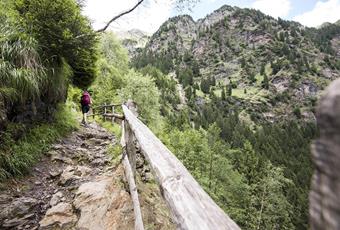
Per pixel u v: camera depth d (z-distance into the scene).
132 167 3.72
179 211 1.03
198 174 33.81
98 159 6.16
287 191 74.50
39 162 5.45
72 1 7.58
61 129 7.79
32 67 5.95
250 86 195.00
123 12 10.85
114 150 6.43
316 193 0.31
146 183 4.53
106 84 30.17
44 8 6.78
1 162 4.55
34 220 3.72
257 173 56.38
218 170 37.09
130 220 3.41
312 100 178.62
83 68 9.68
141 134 2.52
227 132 126.50
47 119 7.46
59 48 7.24
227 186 37.34
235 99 177.38
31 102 6.33
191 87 185.75
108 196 3.96
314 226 0.31
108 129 11.84
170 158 1.60
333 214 0.28
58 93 8.04
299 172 91.50
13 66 5.55
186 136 40.84
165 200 1.26
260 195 38.66
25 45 6.01
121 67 37.31
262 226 36.72
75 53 7.91
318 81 189.62
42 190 4.55
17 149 5.09
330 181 0.28
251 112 167.12
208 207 0.96
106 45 35.75
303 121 166.00
